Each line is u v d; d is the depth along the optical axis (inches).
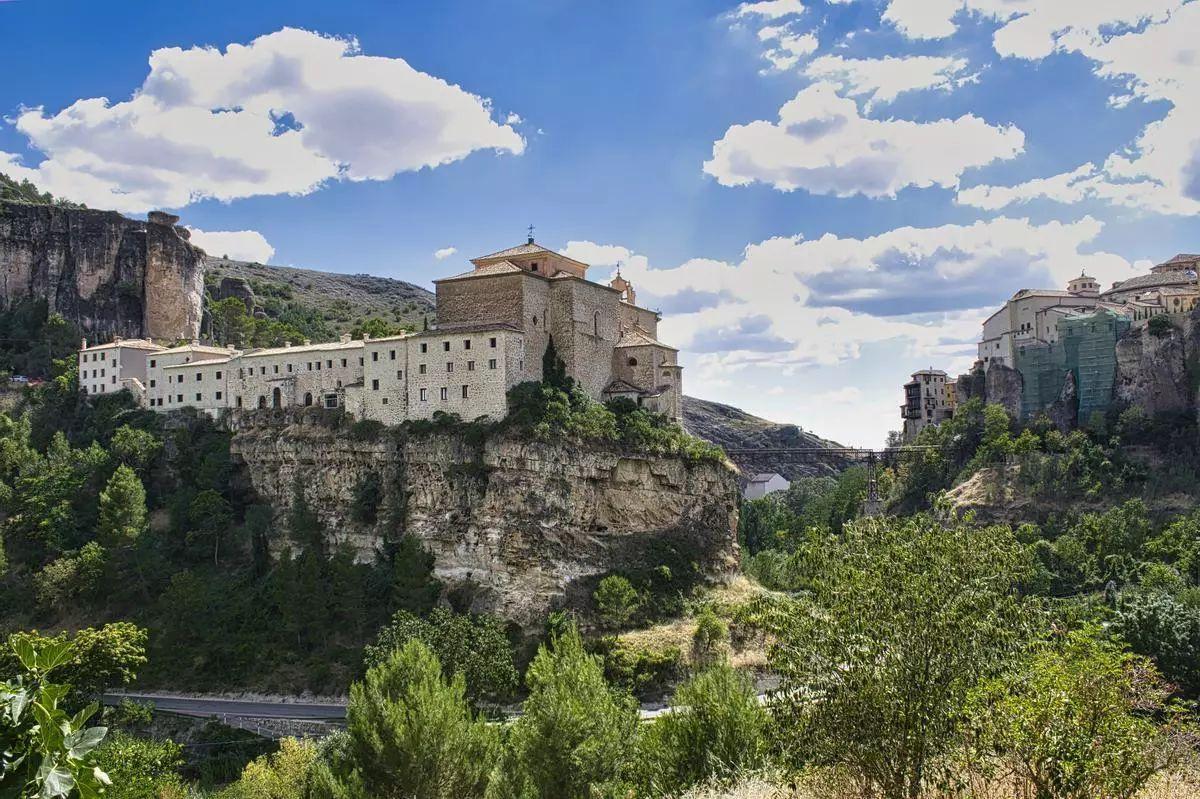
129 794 2493.8
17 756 597.6
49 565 4859.7
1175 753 1437.0
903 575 1359.5
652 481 4825.3
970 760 1396.4
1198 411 7007.9
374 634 4249.5
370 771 1996.8
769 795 1579.7
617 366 5295.3
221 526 5054.1
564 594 4296.3
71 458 5610.2
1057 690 1347.2
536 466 4419.3
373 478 4847.4
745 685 2130.9
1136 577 5162.4
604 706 2030.0
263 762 3048.7
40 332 7204.7
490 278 4842.5
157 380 5930.1
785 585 4992.6
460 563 4456.2
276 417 5334.6
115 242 7628.0
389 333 6722.4
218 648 4261.8
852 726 1362.0
